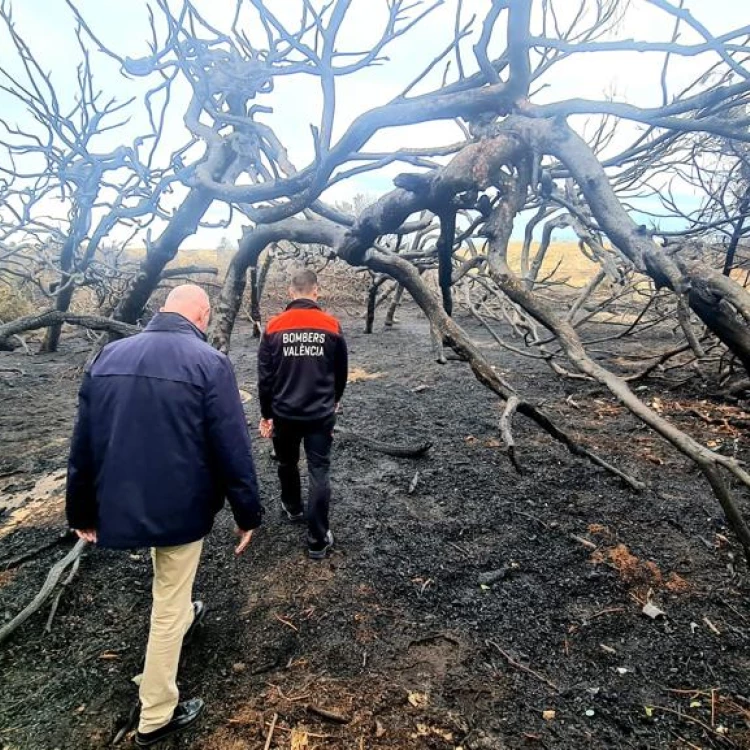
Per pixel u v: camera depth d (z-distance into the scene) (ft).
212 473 6.22
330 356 9.75
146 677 6.13
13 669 7.41
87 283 22.97
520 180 7.86
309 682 7.18
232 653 7.72
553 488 12.83
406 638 8.00
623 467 13.88
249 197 10.17
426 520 11.46
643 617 8.41
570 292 44.57
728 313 6.19
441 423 17.52
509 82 7.84
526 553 10.23
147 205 14.28
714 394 19.30
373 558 10.05
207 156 14.66
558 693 6.97
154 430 5.84
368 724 6.52
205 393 5.97
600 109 6.89
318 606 8.71
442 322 10.11
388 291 37.83
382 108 7.86
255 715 6.66
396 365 26.13
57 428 18.12
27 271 29.25
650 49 6.16
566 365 25.43
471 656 7.63
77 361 28.30
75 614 8.51
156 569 6.33
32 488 13.56
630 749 6.16
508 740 6.29
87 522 6.47
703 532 10.78
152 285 18.53
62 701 6.89
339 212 15.03
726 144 15.28
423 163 11.74
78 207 19.11
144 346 6.10
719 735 6.31
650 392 20.30
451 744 6.25
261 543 10.55
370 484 13.20
